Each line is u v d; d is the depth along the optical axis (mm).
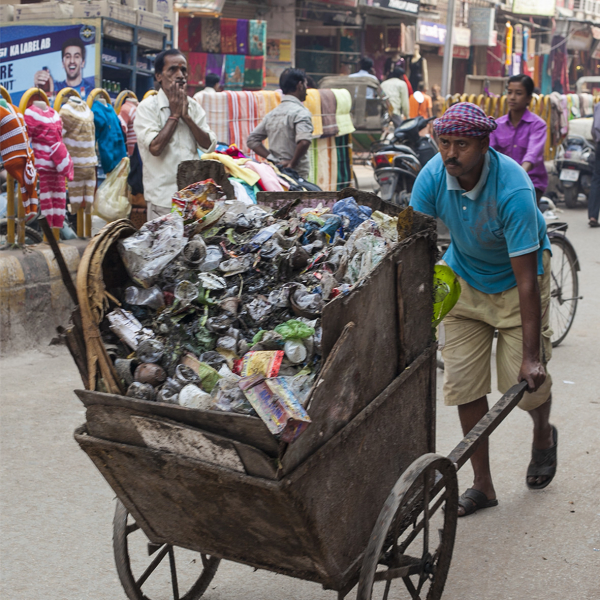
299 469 1855
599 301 7129
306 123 7328
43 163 5531
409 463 2523
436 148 9125
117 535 2408
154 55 9406
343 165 10094
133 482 2168
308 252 2422
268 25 16156
